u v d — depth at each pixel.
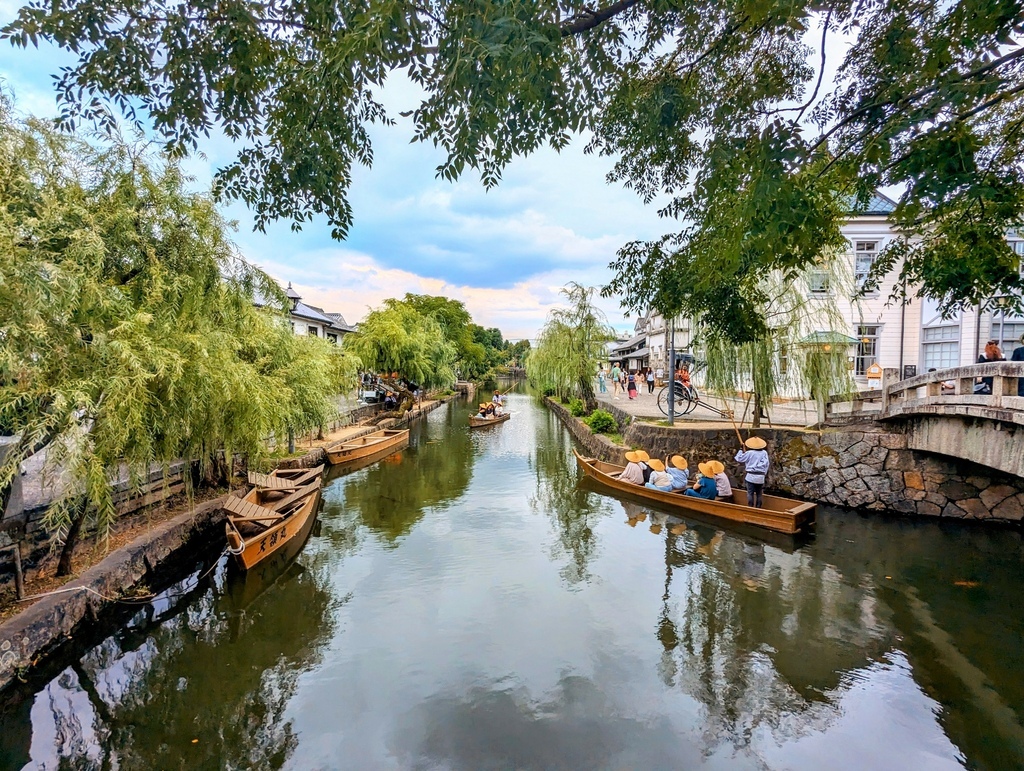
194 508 7.48
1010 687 4.34
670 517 9.13
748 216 3.08
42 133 4.45
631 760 3.57
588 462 12.08
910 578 6.41
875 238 15.92
